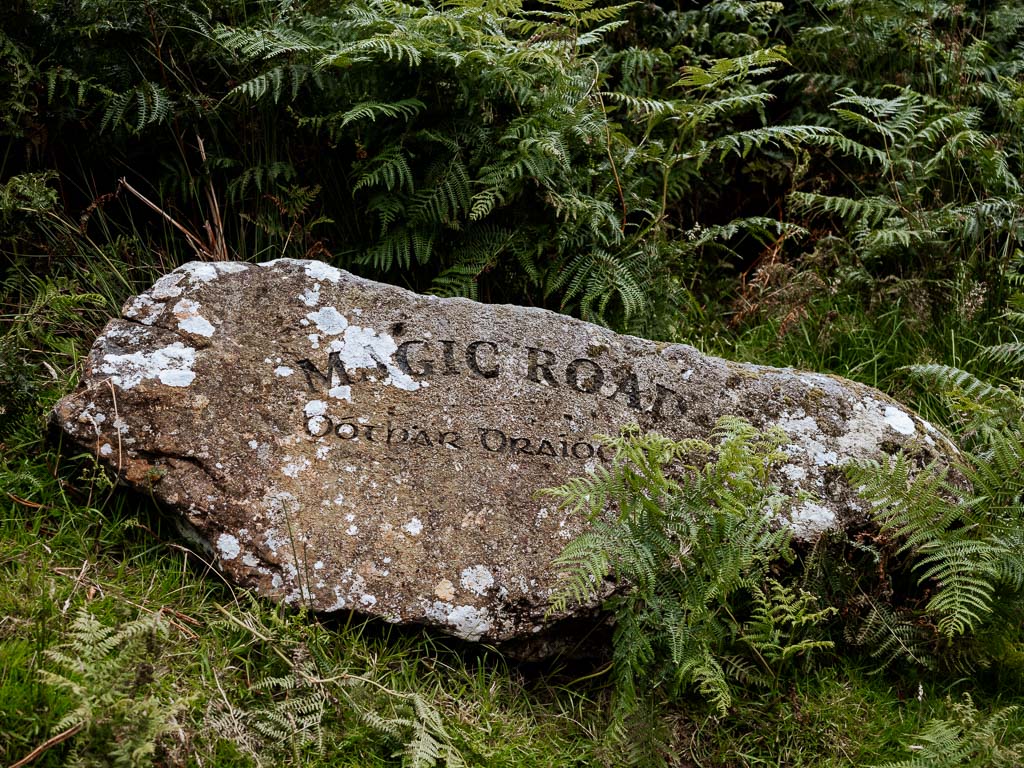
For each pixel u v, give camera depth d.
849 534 2.16
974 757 1.88
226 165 2.54
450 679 1.97
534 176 2.52
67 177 2.53
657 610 1.96
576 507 1.91
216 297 2.16
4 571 1.91
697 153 2.87
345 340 2.16
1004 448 2.11
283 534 1.99
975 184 3.10
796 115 3.31
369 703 1.86
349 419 2.10
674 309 2.75
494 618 1.98
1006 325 2.78
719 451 1.98
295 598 1.95
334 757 1.81
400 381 2.14
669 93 3.19
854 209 2.91
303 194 2.53
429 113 2.56
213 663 1.87
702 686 1.92
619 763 1.92
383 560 1.99
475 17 2.58
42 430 2.12
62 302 2.26
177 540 2.04
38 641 1.78
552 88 2.60
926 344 2.78
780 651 2.07
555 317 2.27
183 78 2.54
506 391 2.17
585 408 2.19
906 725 2.01
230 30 2.50
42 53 2.45
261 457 2.04
